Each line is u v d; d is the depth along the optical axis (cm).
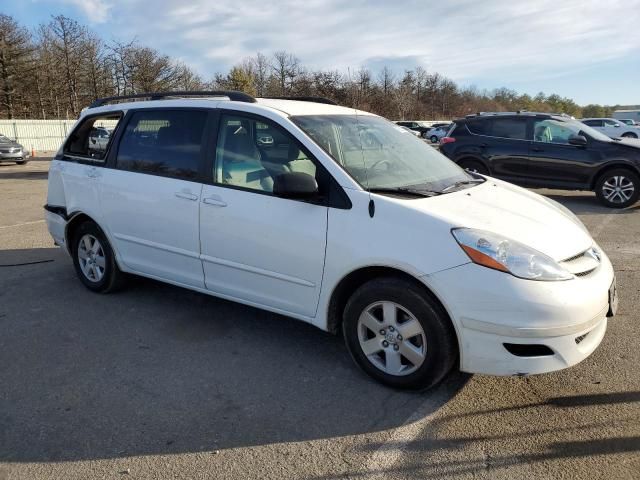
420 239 302
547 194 1114
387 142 409
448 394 323
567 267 298
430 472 254
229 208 377
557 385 329
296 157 357
